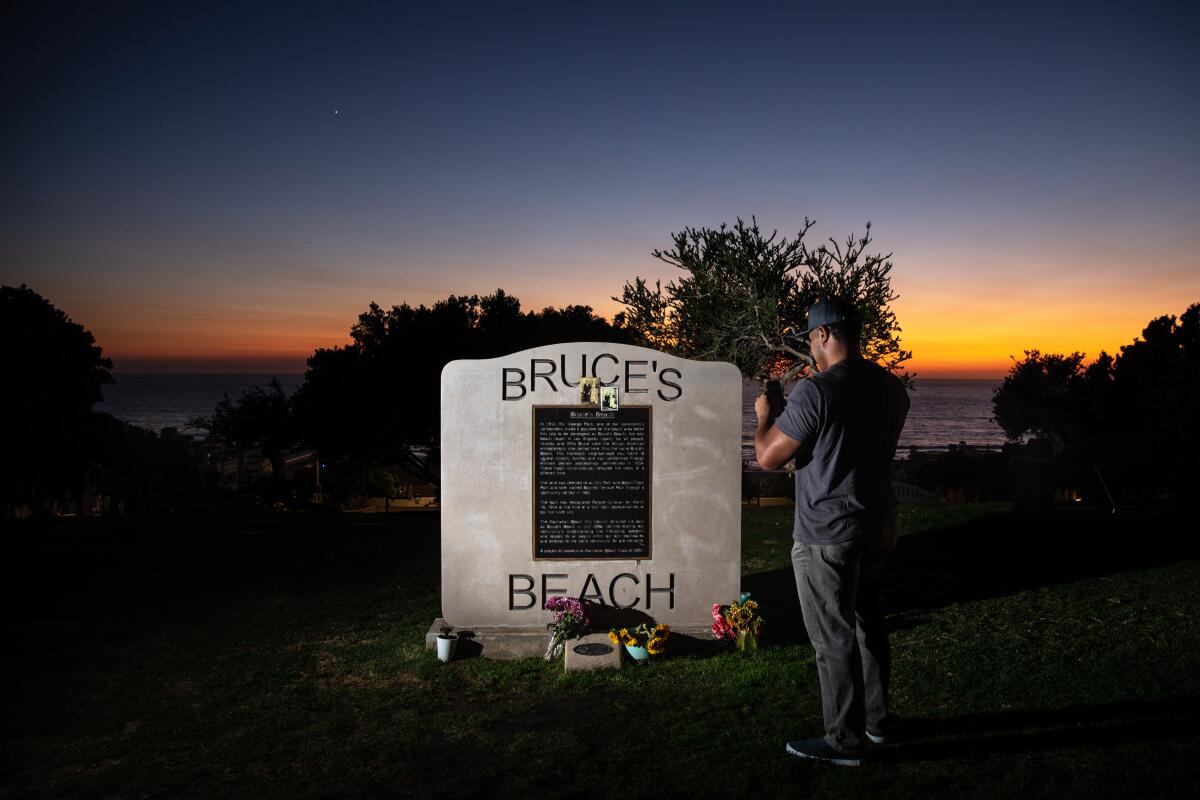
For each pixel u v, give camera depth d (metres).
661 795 3.44
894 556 8.88
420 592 7.65
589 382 5.97
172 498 29.05
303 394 24.88
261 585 7.98
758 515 12.15
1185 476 10.91
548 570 5.97
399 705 4.72
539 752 3.97
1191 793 3.21
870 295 11.25
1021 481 11.08
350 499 32.78
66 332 24.53
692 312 11.99
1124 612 6.16
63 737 4.32
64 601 7.34
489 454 5.95
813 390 3.54
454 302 24.97
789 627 6.27
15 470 22.78
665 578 6.02
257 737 4.27
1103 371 18.16
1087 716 4.08
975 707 4.30
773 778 3.54
